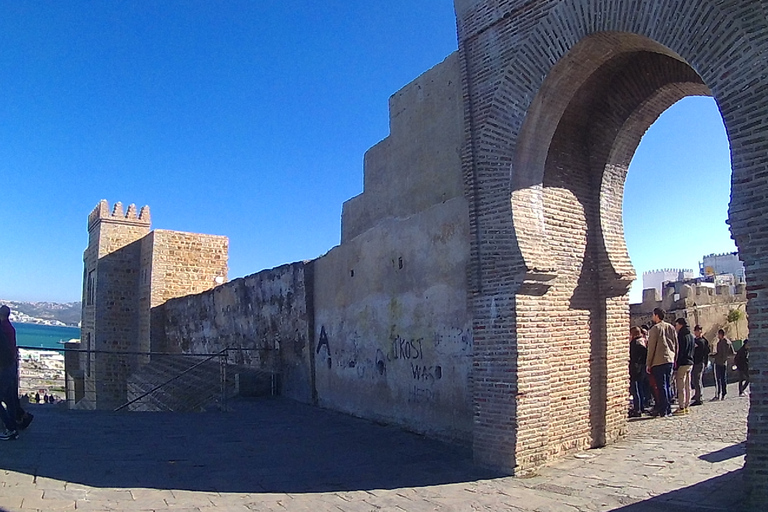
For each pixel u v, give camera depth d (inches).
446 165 435.5
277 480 297.1
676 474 286.5
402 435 421.1
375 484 292.0
